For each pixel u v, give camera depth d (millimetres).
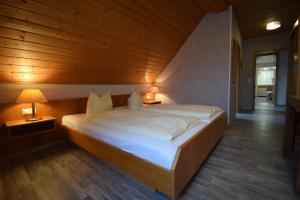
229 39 3248
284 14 3574
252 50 5348
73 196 1421
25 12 1591
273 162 1935
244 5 3188
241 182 1555
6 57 1866
